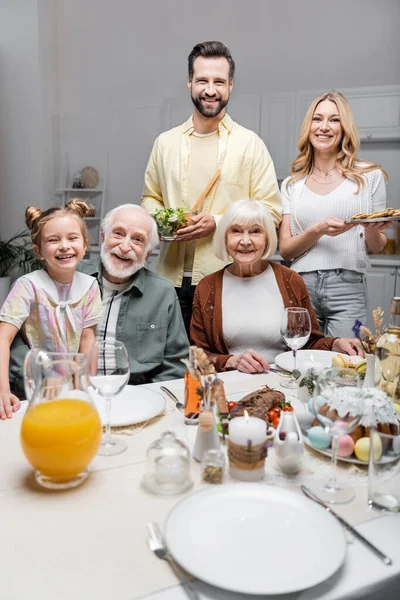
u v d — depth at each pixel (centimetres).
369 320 379
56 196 480
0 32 446
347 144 229
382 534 71
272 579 60
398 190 427
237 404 104
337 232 214
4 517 74
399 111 394
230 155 238
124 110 471
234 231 171
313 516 72
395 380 113
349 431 82
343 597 60
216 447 92
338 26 420
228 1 438
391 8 406
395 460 77
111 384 95
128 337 171
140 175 476
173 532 68
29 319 150
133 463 90
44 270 154
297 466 87
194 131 246
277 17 430
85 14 465
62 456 79
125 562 65
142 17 456
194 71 232
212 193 241
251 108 441
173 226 228
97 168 481
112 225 165
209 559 63
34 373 102
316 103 228
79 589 60
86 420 81
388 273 369
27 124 454
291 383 132
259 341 173
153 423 107
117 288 174
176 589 60
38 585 60
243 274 178
